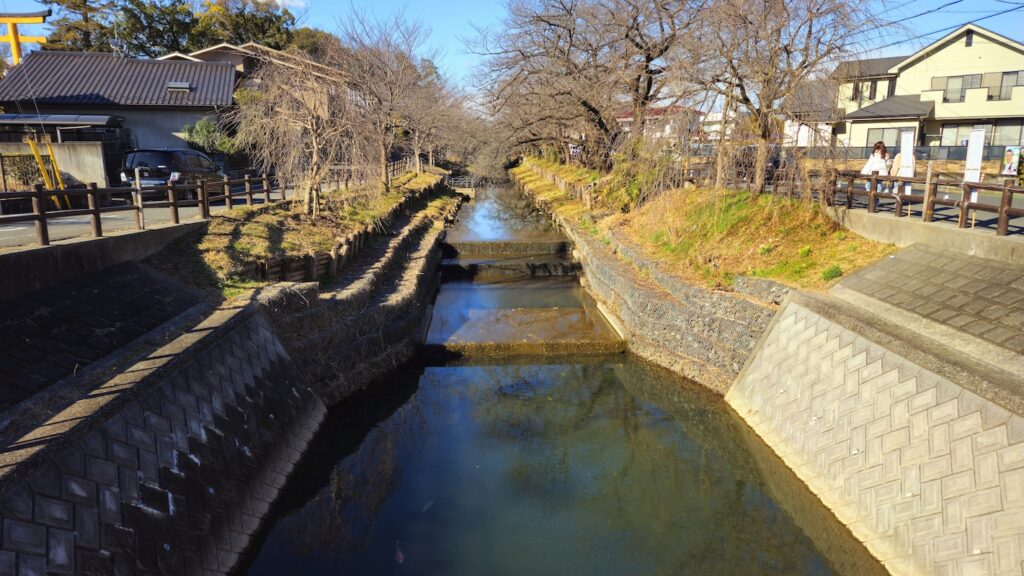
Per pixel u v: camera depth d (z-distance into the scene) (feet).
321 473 26.66
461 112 117.80
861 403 21.65
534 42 65.77
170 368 19.16
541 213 103.40
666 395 35.53
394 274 46.11
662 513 24.31
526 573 20.45
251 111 47.55
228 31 126.52
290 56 49.55
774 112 36.06
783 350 28.12
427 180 113.60
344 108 48.39
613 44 61.26
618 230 57.41
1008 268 23.08
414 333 41.52
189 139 76.23
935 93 96.53
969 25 91.61
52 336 19.66
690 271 39.86
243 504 20.20
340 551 21.16
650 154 42.83
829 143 35.76
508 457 28.68
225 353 22.76
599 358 40.42
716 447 29.48
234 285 29.81
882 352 21.59
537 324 45.91
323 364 31.07
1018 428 15.60
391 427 31.68
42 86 78.54
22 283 20.61
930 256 27.07
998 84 91.45
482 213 106.52
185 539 16.84
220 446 20.08
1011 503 15.02
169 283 27.63
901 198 31.12
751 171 42.27
